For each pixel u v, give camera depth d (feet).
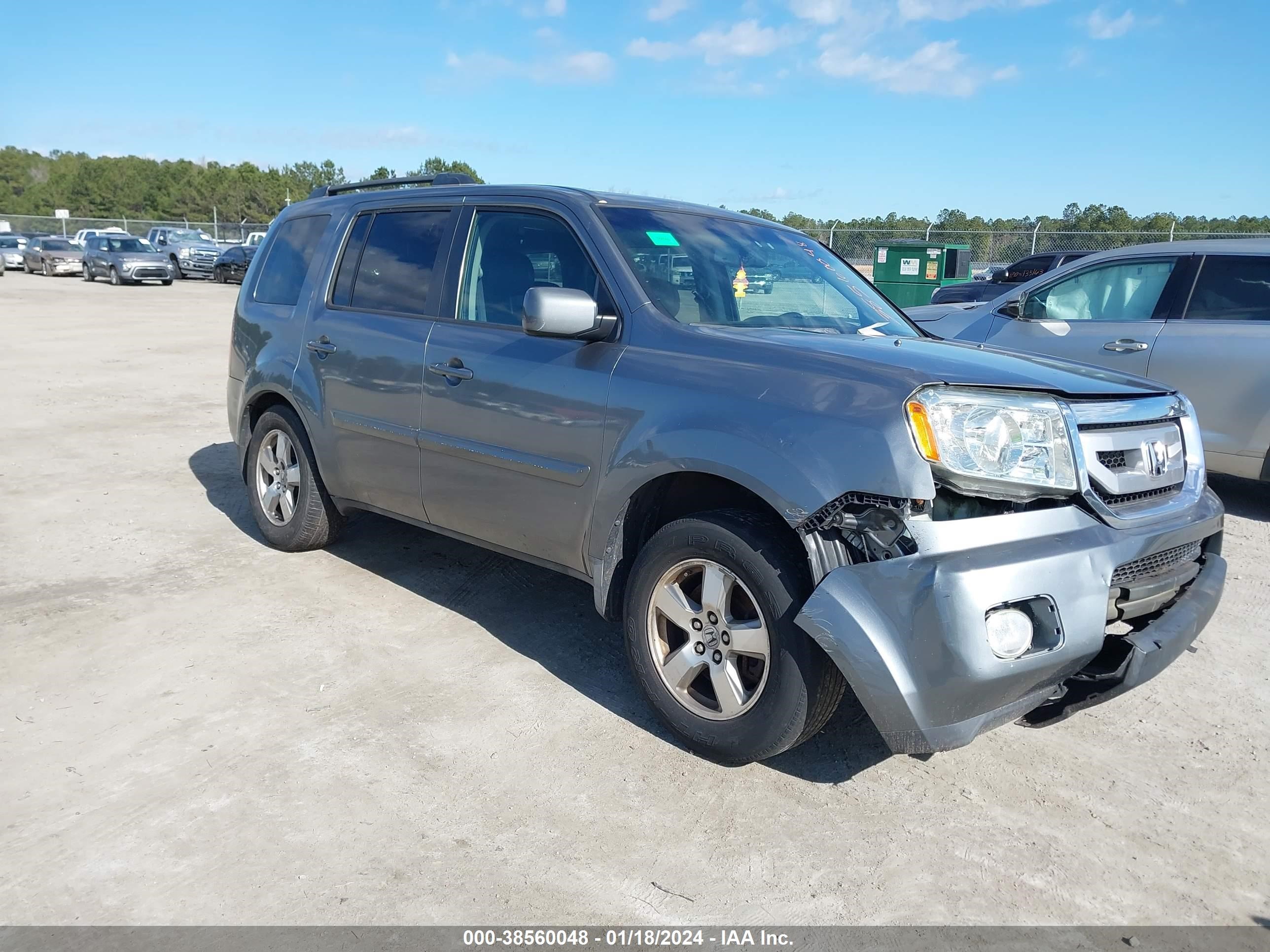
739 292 12.35
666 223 12.85
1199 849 9.39
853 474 8.92
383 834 9.11
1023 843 9.39
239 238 189.57
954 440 8.82
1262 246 21.15
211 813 9.33
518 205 13.08
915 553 8.72
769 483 9.36
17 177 449.89
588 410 11.25
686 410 10.30
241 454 17.62
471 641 13.56
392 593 15.31
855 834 9.43
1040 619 8.87
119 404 32.07
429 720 11.28
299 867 8.59
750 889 8.57
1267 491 24.13
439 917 8.04
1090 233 75.56
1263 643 14.42
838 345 10.53
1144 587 9.68
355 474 14.90
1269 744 11.48
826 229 86.07
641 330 11.27
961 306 26.63
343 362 14.75
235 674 12.29
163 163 374.43
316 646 13.23
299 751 10.49
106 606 14.40
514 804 9.68
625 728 11.27
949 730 8.72
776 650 9.59
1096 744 11.41
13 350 45.47
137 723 10.98
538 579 16.19
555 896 8.36
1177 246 22.33
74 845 8.78
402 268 14.47
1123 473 9.92
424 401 13.34
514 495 12.30
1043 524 9.13
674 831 9.36
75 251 121.49
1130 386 10.53
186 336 54.85
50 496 20.53
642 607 10.87
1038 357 11.41
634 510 11.10
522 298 12.69
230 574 15.94
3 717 11.02
